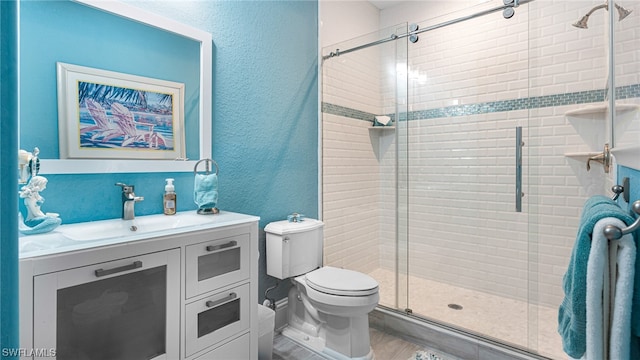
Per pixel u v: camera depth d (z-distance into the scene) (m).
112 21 1.40
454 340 1.89
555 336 1.90
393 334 2.14
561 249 2.21
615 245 0.63
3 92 0.39
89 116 1.34
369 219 2.73
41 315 0.91
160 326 1.18
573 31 2.16
